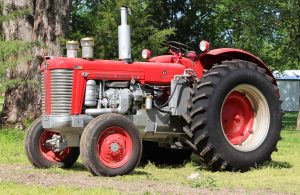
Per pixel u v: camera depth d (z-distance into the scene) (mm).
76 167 9000
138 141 7914
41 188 6512
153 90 8820
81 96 8203
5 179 7223
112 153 7742
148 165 9438
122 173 7777
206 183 7246
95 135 7637
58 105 8125
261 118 9172
